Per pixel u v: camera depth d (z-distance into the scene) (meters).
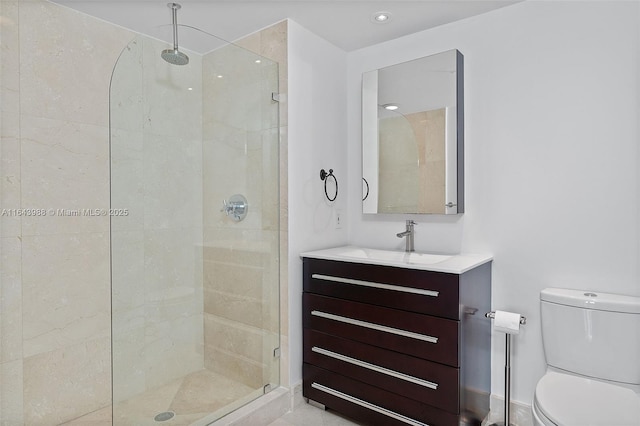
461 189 2.26
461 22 2.29
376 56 2.64
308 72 2.44
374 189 2.57
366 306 2.07
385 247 2.62
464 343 1.82
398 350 1.96
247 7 2.13
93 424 2.09
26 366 1.96
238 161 2.22
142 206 1.93
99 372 2.24
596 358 1.72
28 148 1.96
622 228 1.82
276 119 2.34
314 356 2.29
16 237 1.92
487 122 2.20
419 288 1.89
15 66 1.91
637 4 1.79
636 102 1.79
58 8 2.06
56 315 2.07
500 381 2.15
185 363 2.03
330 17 2.26
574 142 1.94
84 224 2.18
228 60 2.17
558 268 1.99
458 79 2.22
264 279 2.31
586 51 1.90
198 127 2.10
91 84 2.20
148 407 1.89
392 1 2.08
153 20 2.27
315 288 2.29
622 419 1.35
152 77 1.95
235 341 2.19
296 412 2.29
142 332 1.90
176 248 2.03
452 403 1.79
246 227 2.25
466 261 1.98
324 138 2.57
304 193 2.42
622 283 1.82
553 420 1.35
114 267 1.81
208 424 1.98
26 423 1.97
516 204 2.11
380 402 2.03
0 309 1.88
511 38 2.12
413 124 2.38
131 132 1.89
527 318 2.07
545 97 2.02
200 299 2.10
